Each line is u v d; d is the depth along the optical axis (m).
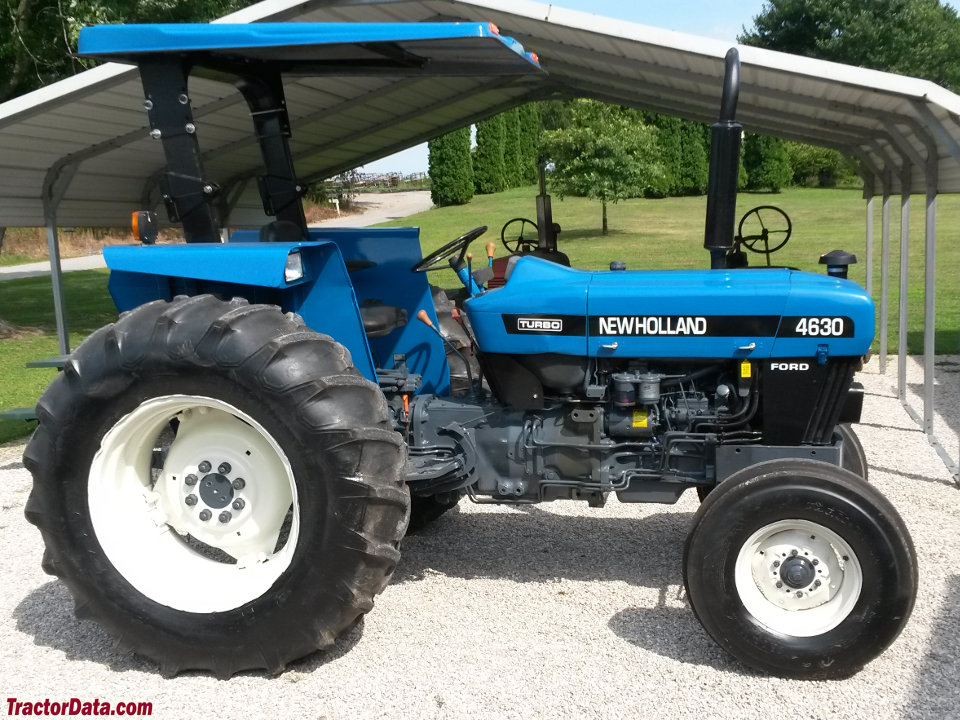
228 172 7.95
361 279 3.81
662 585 3.57
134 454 3.06
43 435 2.93
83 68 11.65
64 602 3.61
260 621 2.85
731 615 2.79
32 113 5.31
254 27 2.95
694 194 33.31
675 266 16.36
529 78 7.42
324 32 2.89
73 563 2.97
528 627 3.22
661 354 3.17
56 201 6.45
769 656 2.78
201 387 2.80
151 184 7.55
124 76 5.13
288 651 2.86
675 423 3.26
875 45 37.19
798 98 5.21
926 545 3.92
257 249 2.95
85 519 2.96
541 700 2.73
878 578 2.68
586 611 3.34
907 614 2.70
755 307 3.06
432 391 3.79
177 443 3.10
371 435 2.77
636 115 23.11
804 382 3.07
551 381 3.30
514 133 37.53
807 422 3.10
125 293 3.41
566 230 24.23
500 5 5.03
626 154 22.41
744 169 32.91
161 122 3.21
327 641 2.85
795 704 2.67
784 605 2.83
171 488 3.12
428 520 4.18
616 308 3.17
